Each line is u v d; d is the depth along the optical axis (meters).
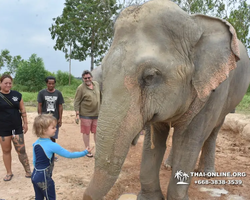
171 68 2.15
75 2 22.20
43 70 28.25
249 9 13.14
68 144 5.99
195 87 2.31
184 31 2.24
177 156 2.84
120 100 1.97
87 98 5.05
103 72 2.10
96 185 1.95
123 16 2.22
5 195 3.43
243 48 4.04
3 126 3.82
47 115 2.68
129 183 3.86
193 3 10.62
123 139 1.98
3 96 3.77
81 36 22.08
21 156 3.98
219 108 2.82
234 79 3.46
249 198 3.43
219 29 2.34
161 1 2.26
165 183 3.90
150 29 2.13
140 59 2.01
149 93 2.11
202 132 2.75
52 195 2.75
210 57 2.28
